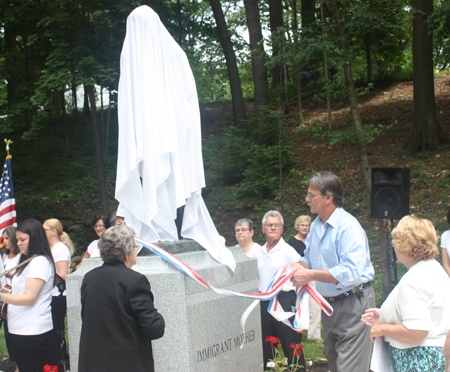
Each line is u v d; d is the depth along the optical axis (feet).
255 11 51.70
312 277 10.31
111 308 8.25
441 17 32.53
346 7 30.40
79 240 42.70
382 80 61.00
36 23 42.06
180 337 10.01
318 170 42.01
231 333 11.42
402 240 8.02
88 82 37.55
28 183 52.54
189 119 12.64
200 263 11.34
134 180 11.94
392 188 17.57
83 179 52.70
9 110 41.75
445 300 7.70
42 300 13.01
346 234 10.62
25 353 12.80
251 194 42.96
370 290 11.11
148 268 10.62
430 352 7.55
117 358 8.09
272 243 15.62
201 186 12.50
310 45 29.91
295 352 12.62
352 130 31.58
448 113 45.52
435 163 36.65
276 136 43.50
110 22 38.17
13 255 15.24
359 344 10.76
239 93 57.88
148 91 11.96
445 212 30.25
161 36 12.44
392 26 31.78
